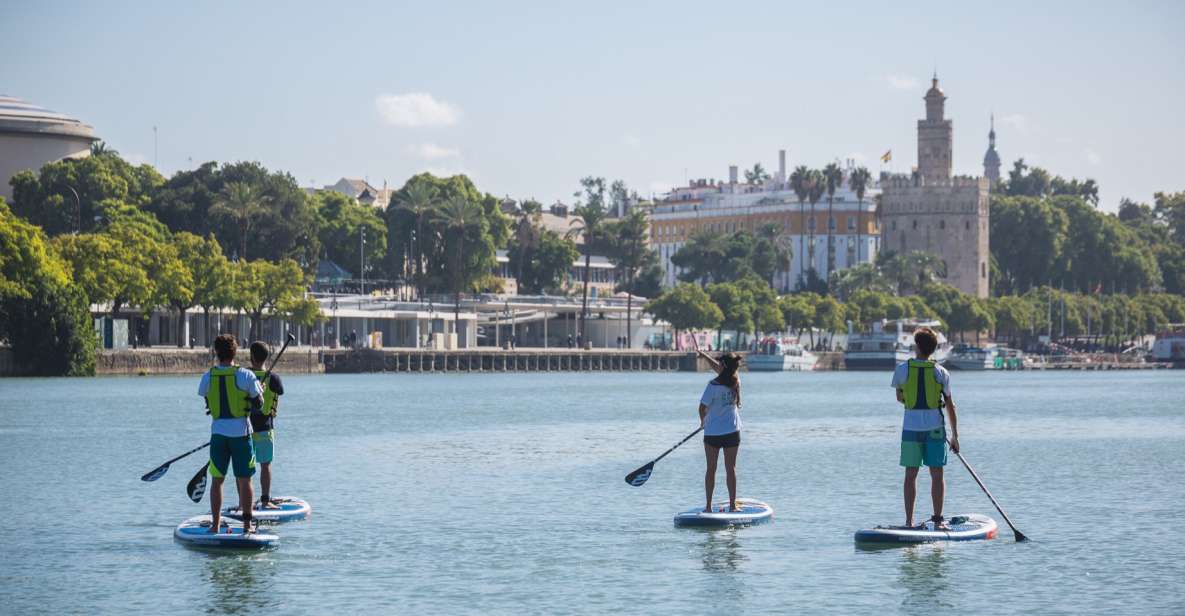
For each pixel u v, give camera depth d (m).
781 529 38.38
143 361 154.75
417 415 96.62
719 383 39.06
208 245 164.38
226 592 30.30
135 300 151.75
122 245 152.75
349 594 30.17
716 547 35.56
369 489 48.22
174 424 82.19
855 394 141.88
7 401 106.88
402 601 29.56
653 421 90.81
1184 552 34.91
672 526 39.12
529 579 31.72
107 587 30.73
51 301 140.12
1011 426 89.12
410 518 40.62
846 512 41.91
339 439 72.75
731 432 38.97
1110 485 50.28
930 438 35.22
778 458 61.16
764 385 173.25
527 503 44.31
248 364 168.50
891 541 35.56
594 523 39.75
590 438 74.38
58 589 30.52
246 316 184.38
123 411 94.88
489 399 123.31
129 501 44.19
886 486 49.28
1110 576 31.98
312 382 162.75
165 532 37.75
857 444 70.12
